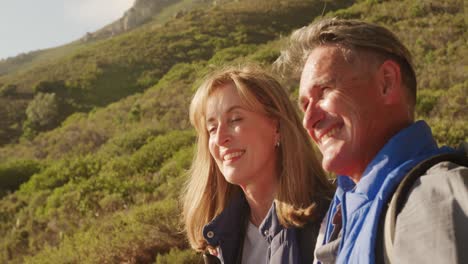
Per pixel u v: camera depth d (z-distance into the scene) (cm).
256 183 216
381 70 121
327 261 128
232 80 218
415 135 114
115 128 2442
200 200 234
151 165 1326
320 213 198
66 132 2675
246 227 220
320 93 125
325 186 212
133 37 4872
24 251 894
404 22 2520
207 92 221
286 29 4309
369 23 123
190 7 9562
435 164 102
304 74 129
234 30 4381
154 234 553
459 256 84
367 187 112
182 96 2491
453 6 2611
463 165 104
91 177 1285
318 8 4594
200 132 232
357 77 120
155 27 5228
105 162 1471
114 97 3716
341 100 120
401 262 91
